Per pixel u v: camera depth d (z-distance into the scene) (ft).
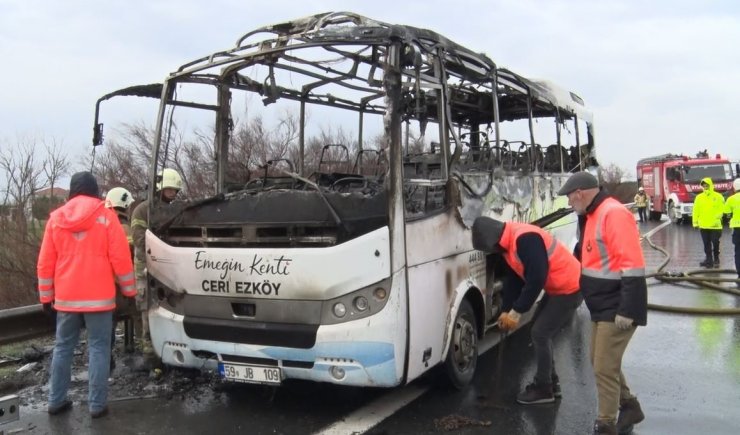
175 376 18.80
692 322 26.81
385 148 14.21
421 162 18.45
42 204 46.24
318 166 22.61
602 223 13.67
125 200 20.17
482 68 20.06
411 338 14.40
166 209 16.26
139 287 18.94
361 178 17.53
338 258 13.85
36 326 20.07
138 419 15.52
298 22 16.40
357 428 14.74
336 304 14.02
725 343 23.12
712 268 43.01
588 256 14.08
